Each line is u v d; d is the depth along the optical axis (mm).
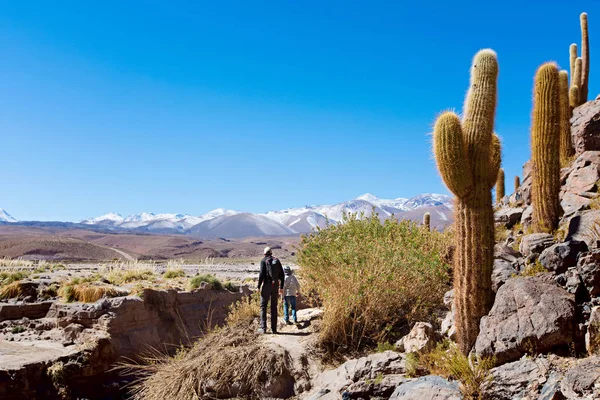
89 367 13102
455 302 7594
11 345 13852
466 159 7301
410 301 10414
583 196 10219
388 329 9562
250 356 9273
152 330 15594
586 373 5406
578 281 6824
